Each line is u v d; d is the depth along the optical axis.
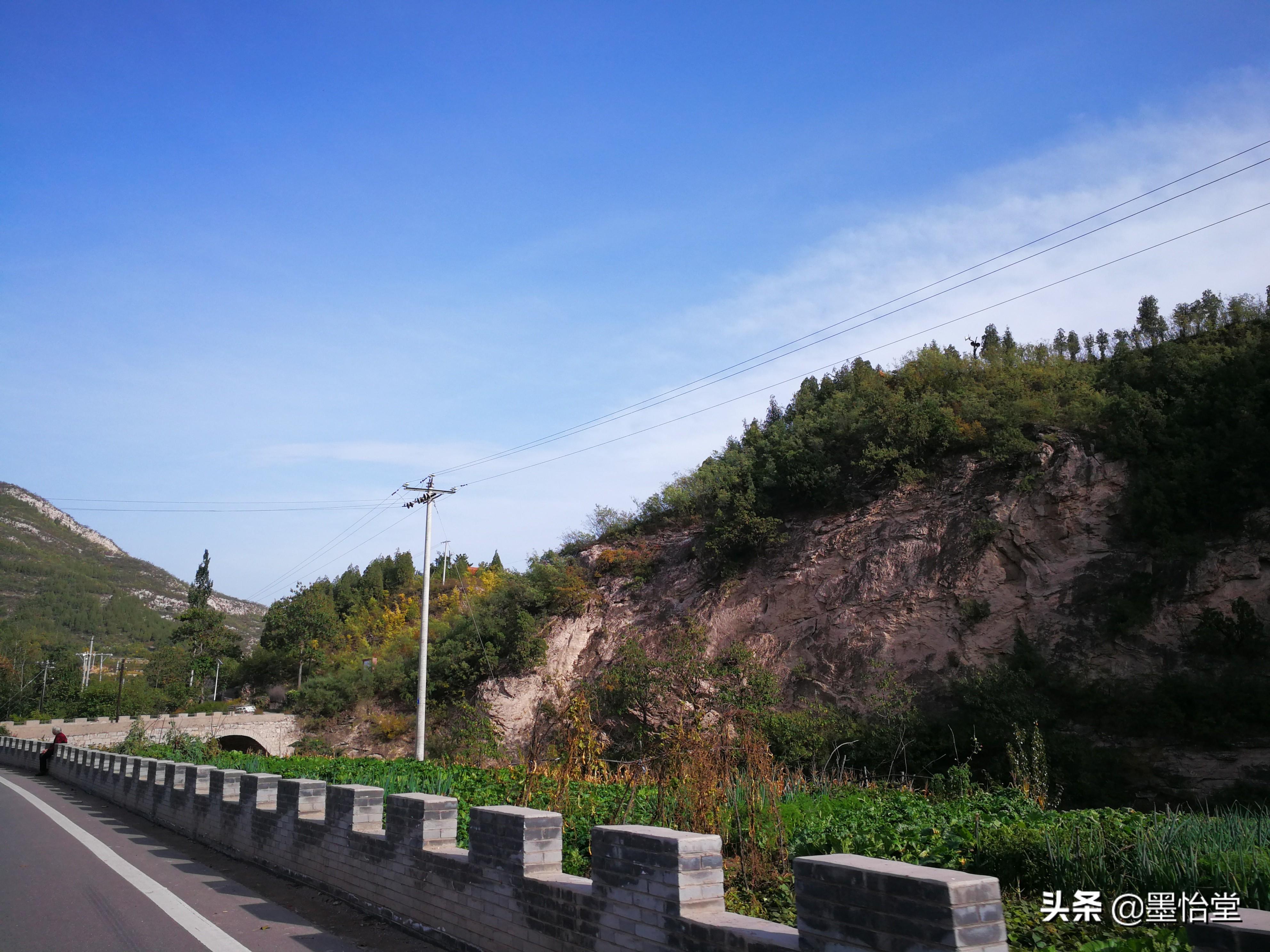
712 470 46.38
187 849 13.63
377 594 92.88
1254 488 26.30
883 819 11.30
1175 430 29.52
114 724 49.22
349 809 9.80
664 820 10.83
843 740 25.78
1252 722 21.73
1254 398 28.25
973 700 24.80
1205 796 20.81
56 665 90.06
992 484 32.47
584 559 48.25
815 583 34.44
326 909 9.37
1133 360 34.22
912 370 41.59
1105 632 26.20
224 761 28.78
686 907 5.25
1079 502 29.53
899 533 33.38
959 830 9.88
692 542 43.25
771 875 8.94
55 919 8.79
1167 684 23.25
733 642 34.84
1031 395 35.75
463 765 22.22
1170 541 26.91
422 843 8.28
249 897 9.95
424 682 34.75
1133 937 6.67
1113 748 22.92
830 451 39.12
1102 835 9.00
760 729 21.12
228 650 84.12
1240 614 23.97
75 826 16.38
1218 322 37.56
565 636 43.09
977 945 3.74
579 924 6.11
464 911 7.48
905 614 30.80
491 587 56.97
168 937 8.06
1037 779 16.30
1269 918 3.55
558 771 13.38
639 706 30.08
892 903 3.99
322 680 52.97
